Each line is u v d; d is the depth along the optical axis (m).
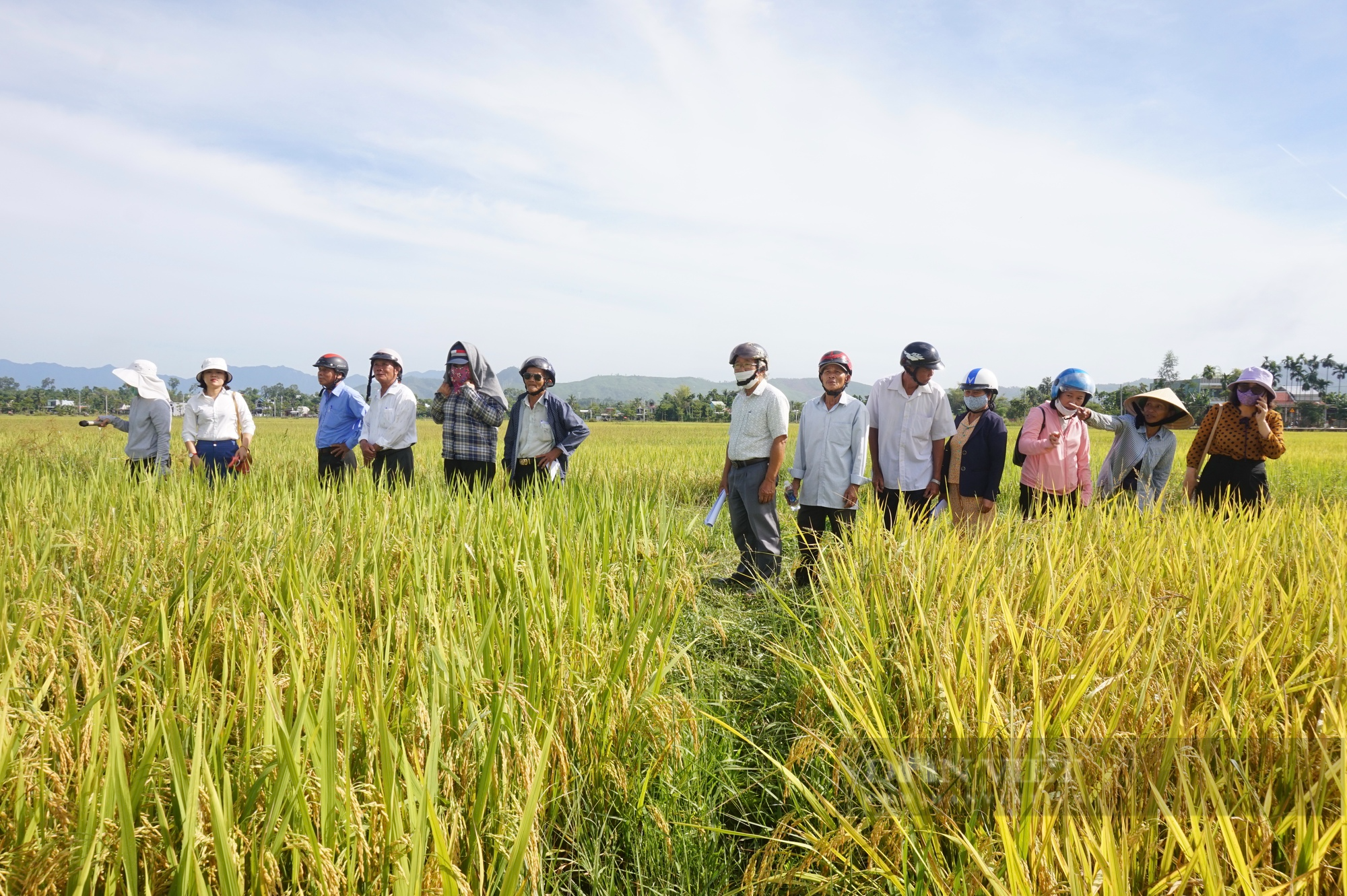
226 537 4.30
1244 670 2.86
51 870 1.73
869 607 4.02
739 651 4.40
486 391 8.05
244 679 2.44
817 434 6.39
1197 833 1.86
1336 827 1.82
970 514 6.59
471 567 4.26
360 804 1.97
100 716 2.07
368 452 8.39
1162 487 7.72
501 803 2.21
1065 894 1.98
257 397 158.12
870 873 2.31
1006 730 2.39
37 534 4.60
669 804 2.74
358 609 3.80
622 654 2.98
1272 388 6.92
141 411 8.66
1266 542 5.15
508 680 2.51
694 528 7.46
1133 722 2.53
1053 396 6.95
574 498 6.25
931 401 6.59
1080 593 3.66
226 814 1.91
